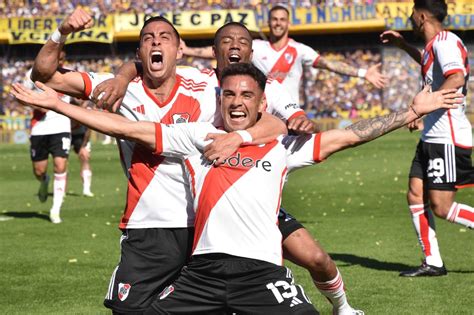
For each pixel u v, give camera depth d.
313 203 21.41
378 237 15.71
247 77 7.03
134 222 7.89
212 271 6.78
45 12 59.25
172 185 7.77
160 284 7.87
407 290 11.00
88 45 59.94
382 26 55.88
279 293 6.69
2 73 60.06
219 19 55.81
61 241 15.62
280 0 57.78
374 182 26.36
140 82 8.05
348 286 11.28
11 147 49.19
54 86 7.99
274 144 7.05
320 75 59.19
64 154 18.69
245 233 6.81
